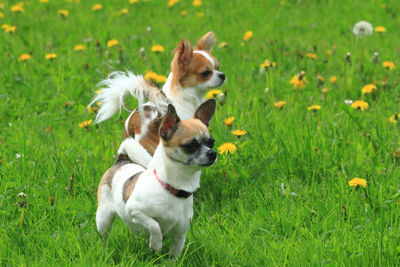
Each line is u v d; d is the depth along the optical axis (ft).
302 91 31.37
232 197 21.18
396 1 52.11
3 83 33.30
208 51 25.16
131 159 18.78
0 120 28.81
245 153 23.58
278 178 21.88
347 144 24.11
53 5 53.83
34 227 18.58
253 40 43.19
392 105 29.09
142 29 45.80
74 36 43.57
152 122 20.98
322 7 52.90
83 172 22.45
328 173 22.03
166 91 23.53
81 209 20.40
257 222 19.03
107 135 26.61
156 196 16.11
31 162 23.43
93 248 17.07
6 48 39.04
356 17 49.03
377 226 17.58
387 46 41.29
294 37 43.86
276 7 53.57
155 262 17.53
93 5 54.19
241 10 52.39
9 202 20.29
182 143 15.64
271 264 16.38
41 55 37.88
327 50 40.16
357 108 27.22
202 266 16.90
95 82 33.19
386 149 22.99
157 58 36.40
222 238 17.99
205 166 15.74
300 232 18.28
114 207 17.72
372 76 34.27
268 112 27.86
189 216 16.87
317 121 26.12
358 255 16.17
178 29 45.85
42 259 16.53
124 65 34.45
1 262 16.60
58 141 26.58
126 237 18.53
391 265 15.99
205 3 54.80
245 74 34.83
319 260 15.90
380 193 19.76
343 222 18.47
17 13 49.37
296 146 23.58
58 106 30.63
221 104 27.48
